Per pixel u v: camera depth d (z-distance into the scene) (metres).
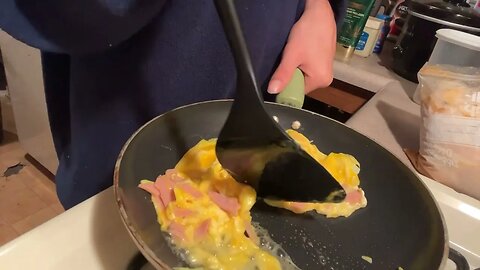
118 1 0.22
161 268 0.21
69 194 0.39
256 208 0.29
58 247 0.25
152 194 0.26
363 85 0.64
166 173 0.28
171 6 0.30
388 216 0.30
